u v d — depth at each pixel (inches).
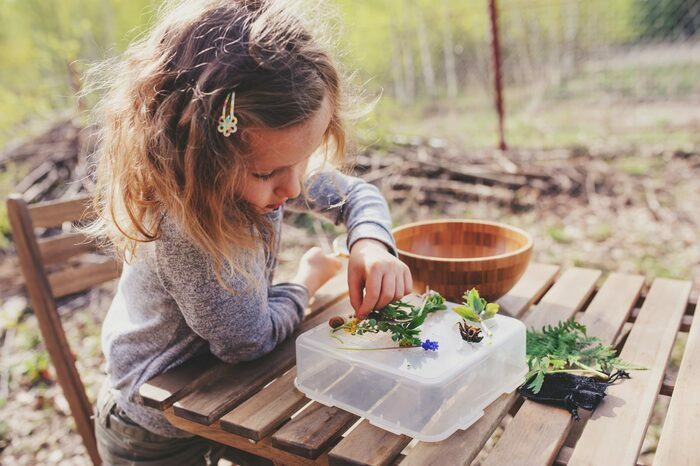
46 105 243.9
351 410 33.6
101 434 46.7
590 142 179.8
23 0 305.3
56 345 61.9
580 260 115.0
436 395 30.4
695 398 34.7
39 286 61.3
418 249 51.2
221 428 34.2
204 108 32.0
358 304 39.5
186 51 33.6
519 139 195.6
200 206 33.9
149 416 42.6
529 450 30.2
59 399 92.4
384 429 31.7
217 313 37.0
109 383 45.8
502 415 33.2
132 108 35.3
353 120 44.9
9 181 167.6
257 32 32.7
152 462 45.8
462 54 329.1
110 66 39.9
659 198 137.1
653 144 171.6
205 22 34.0
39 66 270.4
